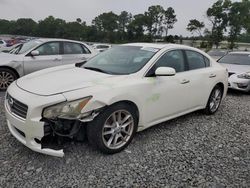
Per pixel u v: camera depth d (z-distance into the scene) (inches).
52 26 3316.9
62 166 131.1
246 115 234.5
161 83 165.2
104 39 3243.1
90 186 117.6
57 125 125.6
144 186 120.0
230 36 2481.5
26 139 127.3
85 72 159.8
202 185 123.2
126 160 140.3
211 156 150.9
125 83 146.8
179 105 183.5
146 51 177.8
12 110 134.3
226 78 233.3
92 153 144.2
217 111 240.5
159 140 167.2
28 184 116.6
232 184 125.3
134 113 151.4
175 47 188.1
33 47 297.4
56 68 176.6
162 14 3270.2
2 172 124.0
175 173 131.4
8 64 276.4
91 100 129.9
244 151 159.8
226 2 2393.0
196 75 195.2
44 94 126.6
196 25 2775.6
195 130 188.4
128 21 3464.6
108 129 142.4
